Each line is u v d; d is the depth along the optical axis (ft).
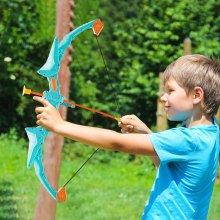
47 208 21.25
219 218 25.89
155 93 42.93
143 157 41.24
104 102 44.78
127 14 52.85
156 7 44.52
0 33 41.57
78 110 43.88
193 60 10.73
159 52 43.42
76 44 43.06
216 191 32.35
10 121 43.19
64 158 40.81
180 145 10.21
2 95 42.63
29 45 41.96
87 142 9.91
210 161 10.50
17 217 25.91
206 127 10.59
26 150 40.50
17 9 41.78
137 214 27.55
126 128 11.76
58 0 20.24
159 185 10.58
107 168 39.93
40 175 10.35
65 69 20.21
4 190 30.86
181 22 43.55
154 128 43.11
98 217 26.78
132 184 35.99
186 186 10.40
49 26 41.47
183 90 10.59
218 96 10.73
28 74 41.52
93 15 42.86
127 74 44.55
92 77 45.73
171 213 10.39
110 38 48.49
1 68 41.70
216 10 44.80
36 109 9.96
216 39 43.75
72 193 31.22
